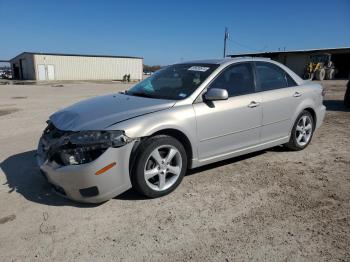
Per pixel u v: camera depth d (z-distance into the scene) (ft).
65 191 12.16
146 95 15.44
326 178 15.33
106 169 11.71
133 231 10.93
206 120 14.24
